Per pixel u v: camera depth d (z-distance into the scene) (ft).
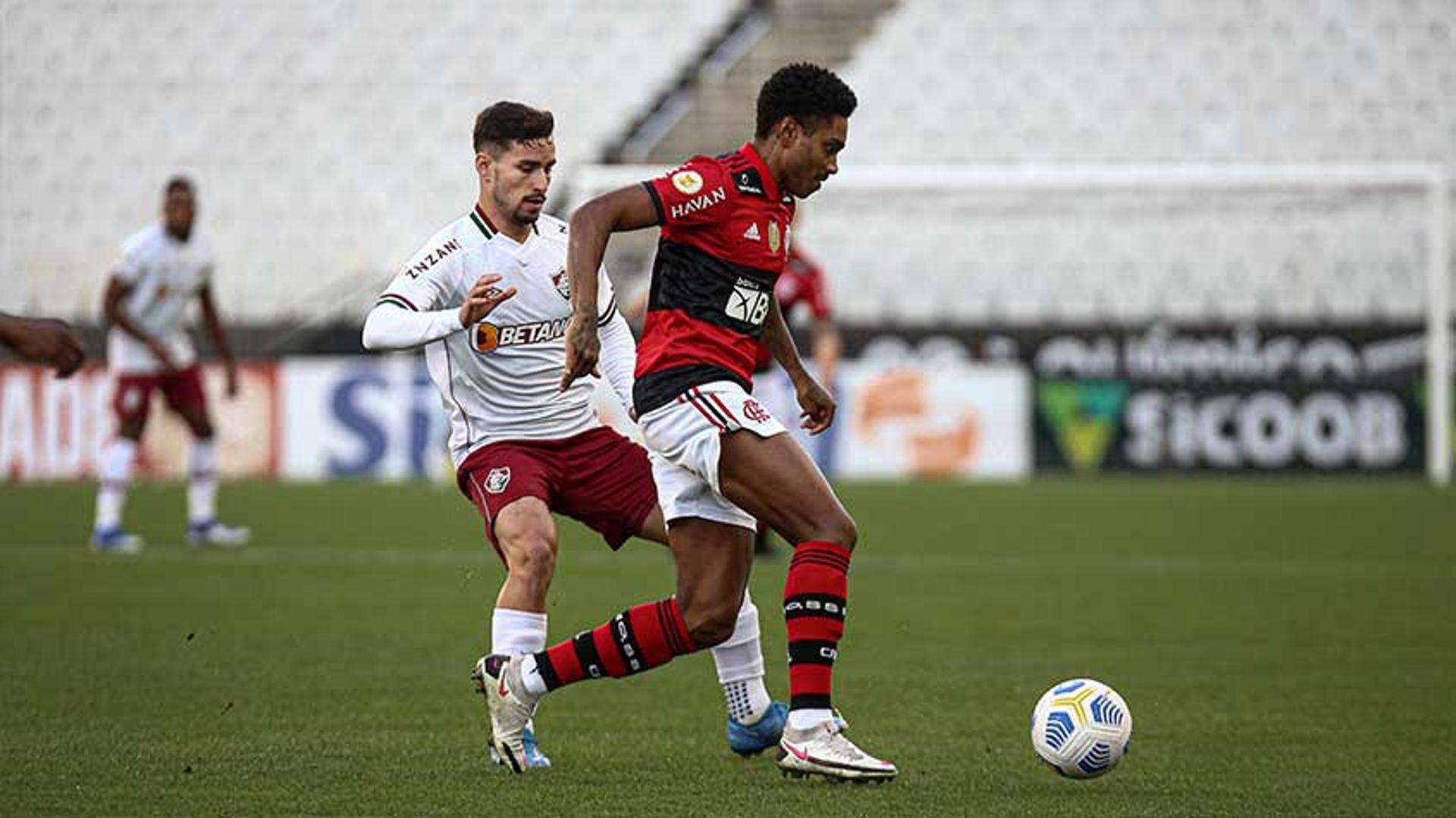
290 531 166.81
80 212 280.51
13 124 284.82
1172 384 226.99
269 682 86.58
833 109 62.75
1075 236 265.54
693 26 290.97
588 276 60.39
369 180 282.77
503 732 64.75
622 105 285.64
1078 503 196.13
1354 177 226.38
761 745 68.39
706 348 63.52
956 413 228.43
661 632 64.08
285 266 274.98
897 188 230.68
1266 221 263.08
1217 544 156.04
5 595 120.47
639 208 61.72
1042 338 228.84
